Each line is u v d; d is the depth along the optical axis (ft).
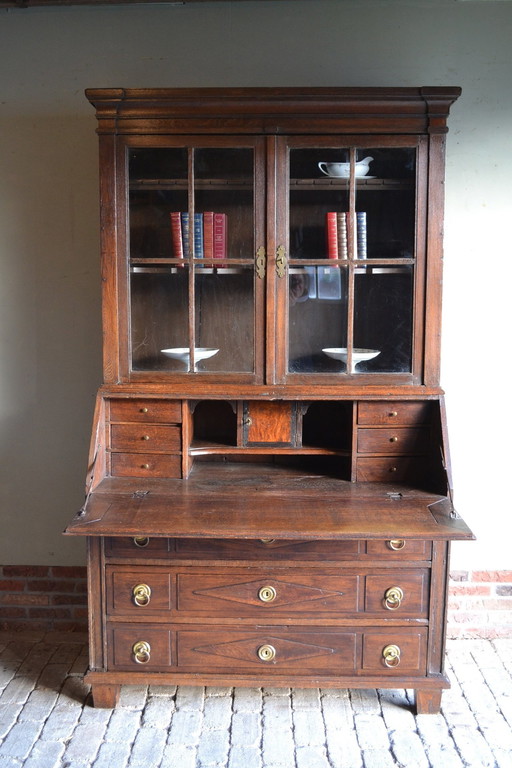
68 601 8.77
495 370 8.46
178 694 7.44
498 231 8.27
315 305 7.30
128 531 6.30
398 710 7.20
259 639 6.93
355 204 7.19
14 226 8.43
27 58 8.21
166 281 7.32
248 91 6.90
